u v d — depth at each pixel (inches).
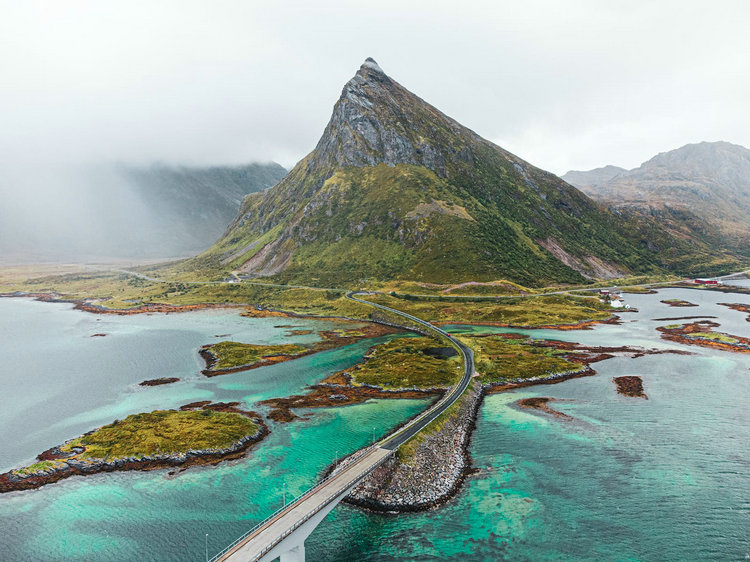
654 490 3159.5
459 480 3324.3
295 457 3754.9
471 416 4512.8
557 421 4367.6
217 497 3186.5
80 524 2915.8
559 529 2760.8
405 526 2819.9
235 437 4060.0
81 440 4069.9
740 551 2554.1
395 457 3459.6
